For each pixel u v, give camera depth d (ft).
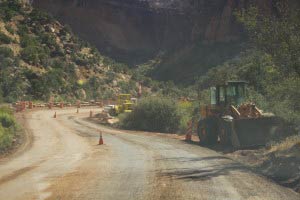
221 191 35.22
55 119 141.69
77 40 338.34
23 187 39.11
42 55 270.05
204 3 492.54
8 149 73.36
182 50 468.75
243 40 416.46
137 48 602.85
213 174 43.11
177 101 115.44
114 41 593.42
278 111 67.46
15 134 94.48
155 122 108.17
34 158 61.46
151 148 69.15
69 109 202.08
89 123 130.00
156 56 563.07
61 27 337.52
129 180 40.86
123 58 566.77
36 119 138.92
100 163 53.52
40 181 42.01
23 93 219.00
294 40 53.21
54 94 241.14
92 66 310.04
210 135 73.36
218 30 446.19
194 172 44.57
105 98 269.85
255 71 101.60
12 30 279.90
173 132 104.63
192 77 390.01
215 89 74.90
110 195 34.50
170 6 619.67
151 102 111.24
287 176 41.50
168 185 37.99
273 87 59.00
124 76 333.21
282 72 54.60
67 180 42.04
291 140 58.08
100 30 597.11
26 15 319.88
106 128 114.73
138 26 629.92
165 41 604.08
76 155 63.26
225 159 54.39
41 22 321.93
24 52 259.60
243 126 64.54
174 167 48.39
